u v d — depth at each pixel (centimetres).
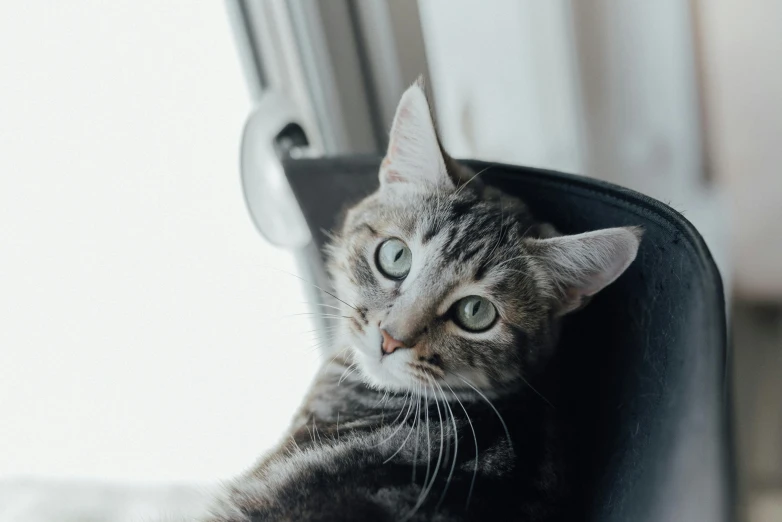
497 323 55
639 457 43
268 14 85
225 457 75
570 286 51
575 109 75
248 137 81
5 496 71
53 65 77
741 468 52
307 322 78
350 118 85
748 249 62
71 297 79
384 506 48
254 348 83
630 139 72
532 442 49
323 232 70
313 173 67
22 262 76
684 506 36
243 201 88
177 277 86
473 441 51
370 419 55
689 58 65
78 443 79
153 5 84
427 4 77
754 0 60
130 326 83
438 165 58
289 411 72
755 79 61
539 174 54
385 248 60
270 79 89
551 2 72
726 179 64
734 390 53
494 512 47
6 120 75
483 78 78
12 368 76
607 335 49
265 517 51
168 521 63
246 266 88
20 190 76
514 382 53
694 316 39
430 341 56
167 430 81
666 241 44
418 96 57
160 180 86
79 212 80
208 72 89
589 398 49
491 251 55
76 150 80
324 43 82
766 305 61
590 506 46
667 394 40
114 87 82
